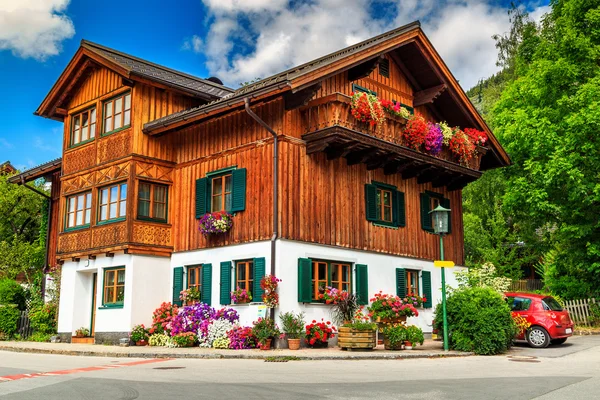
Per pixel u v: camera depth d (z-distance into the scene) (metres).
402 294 19.33
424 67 20.62
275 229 16.02
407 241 20.06
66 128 22.08
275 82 15.21
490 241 33.56
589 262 23.72
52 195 25.30
